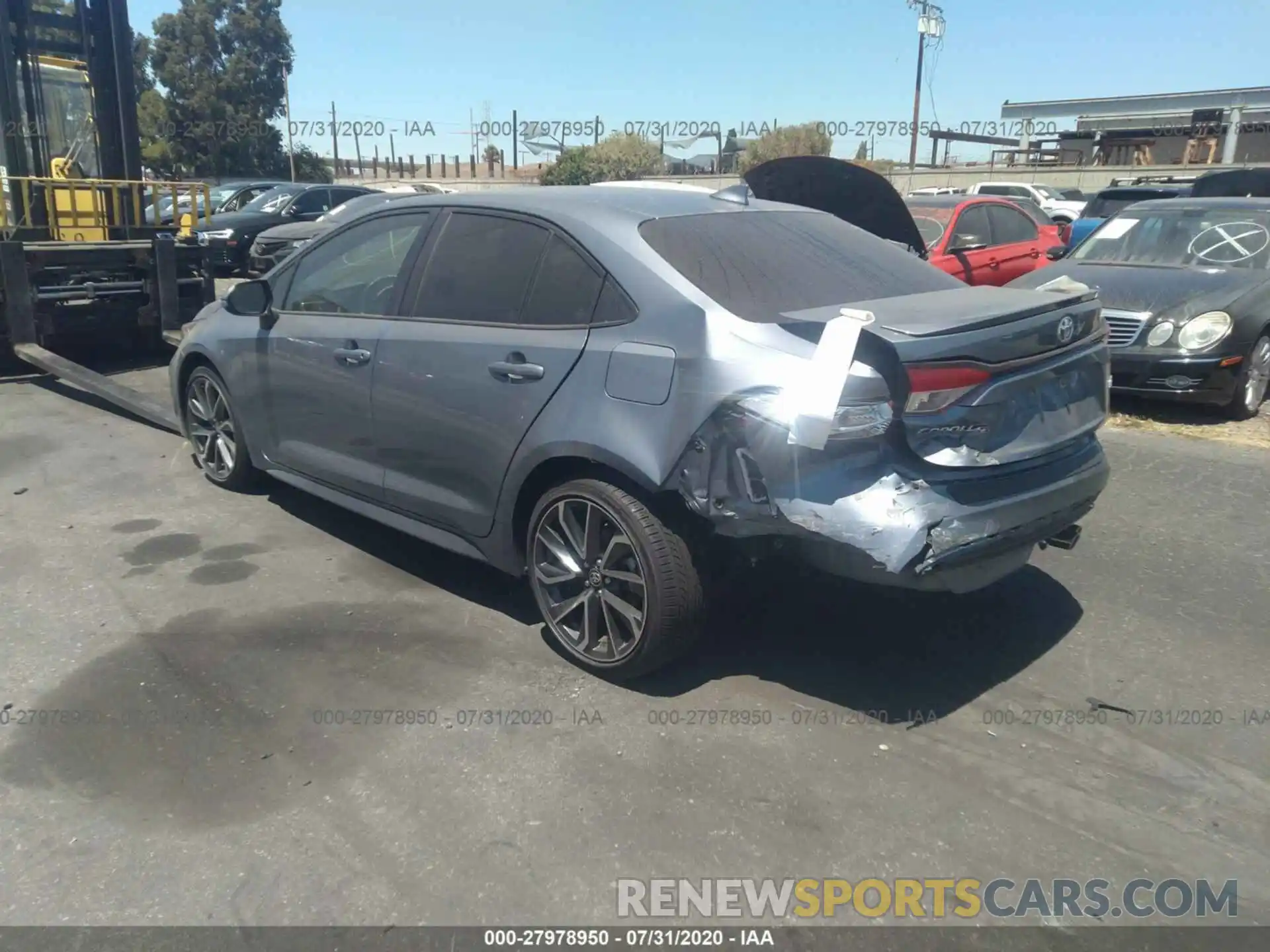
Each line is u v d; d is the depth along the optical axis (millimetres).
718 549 3533
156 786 3088
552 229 3879
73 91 9172
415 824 2932
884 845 2867
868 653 3947
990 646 4023
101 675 3721
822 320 3291
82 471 6160
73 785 3086
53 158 9055
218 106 45250
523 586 4531
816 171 7125
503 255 4020
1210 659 3934
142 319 9125
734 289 3529
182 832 2889
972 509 3219
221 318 5508
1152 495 5875
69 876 2709
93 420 7426
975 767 3227
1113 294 7680
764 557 3373
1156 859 2830
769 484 3178
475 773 3162
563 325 3721
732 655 3918
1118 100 34938
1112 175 30438
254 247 14500
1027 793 3100
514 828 2916
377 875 2732
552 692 3639
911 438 3148
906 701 3609
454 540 4250
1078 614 4309
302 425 4914
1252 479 6172
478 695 3607
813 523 3121
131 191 9438
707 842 2871
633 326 3516
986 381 3256
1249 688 3729
